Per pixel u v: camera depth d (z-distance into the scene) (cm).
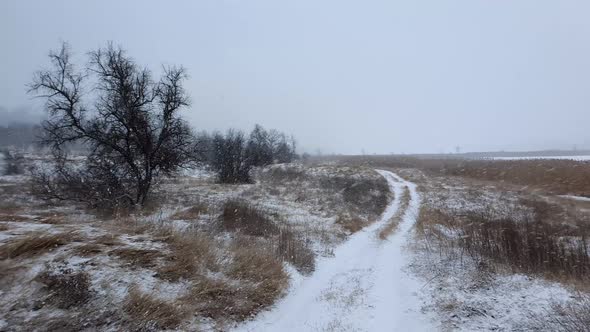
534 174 3472
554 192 2942
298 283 1000
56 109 1742
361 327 744
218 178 3459
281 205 2220
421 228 1709
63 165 1922
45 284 612
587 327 636
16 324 533
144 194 1925
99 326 576
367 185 2991
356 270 1159
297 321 761
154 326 615
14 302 566
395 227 1830
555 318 690
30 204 1858
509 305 783
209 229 1302
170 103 1923
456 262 1161
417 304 862
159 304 655
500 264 1079
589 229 1638
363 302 881
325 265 1203
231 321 707
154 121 1928
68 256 687
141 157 1956
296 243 1289
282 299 874
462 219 1889
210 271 847
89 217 1596
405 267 1177
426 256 1272
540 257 1085
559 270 1001
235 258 946
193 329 644
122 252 753
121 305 623
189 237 930
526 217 1775
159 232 916
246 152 3584
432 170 4669
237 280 852
